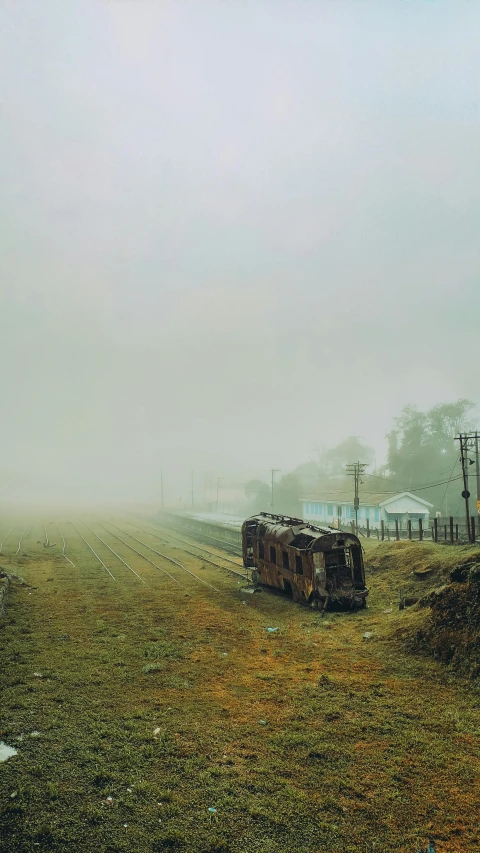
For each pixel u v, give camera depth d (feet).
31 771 28.84
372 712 37.27
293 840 24.49
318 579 66.44
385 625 57.41
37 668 44.27
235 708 37.78
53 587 77.82
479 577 50.03
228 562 104.63
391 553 88.17
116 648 50.03
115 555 111.96
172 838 24.26
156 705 37.99
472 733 34.35
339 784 28.66
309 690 41.01
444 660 45.47
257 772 29.73
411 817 26.20
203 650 50.47
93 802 26.66
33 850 23.11
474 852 23.81
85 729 34.06
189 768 29.71
